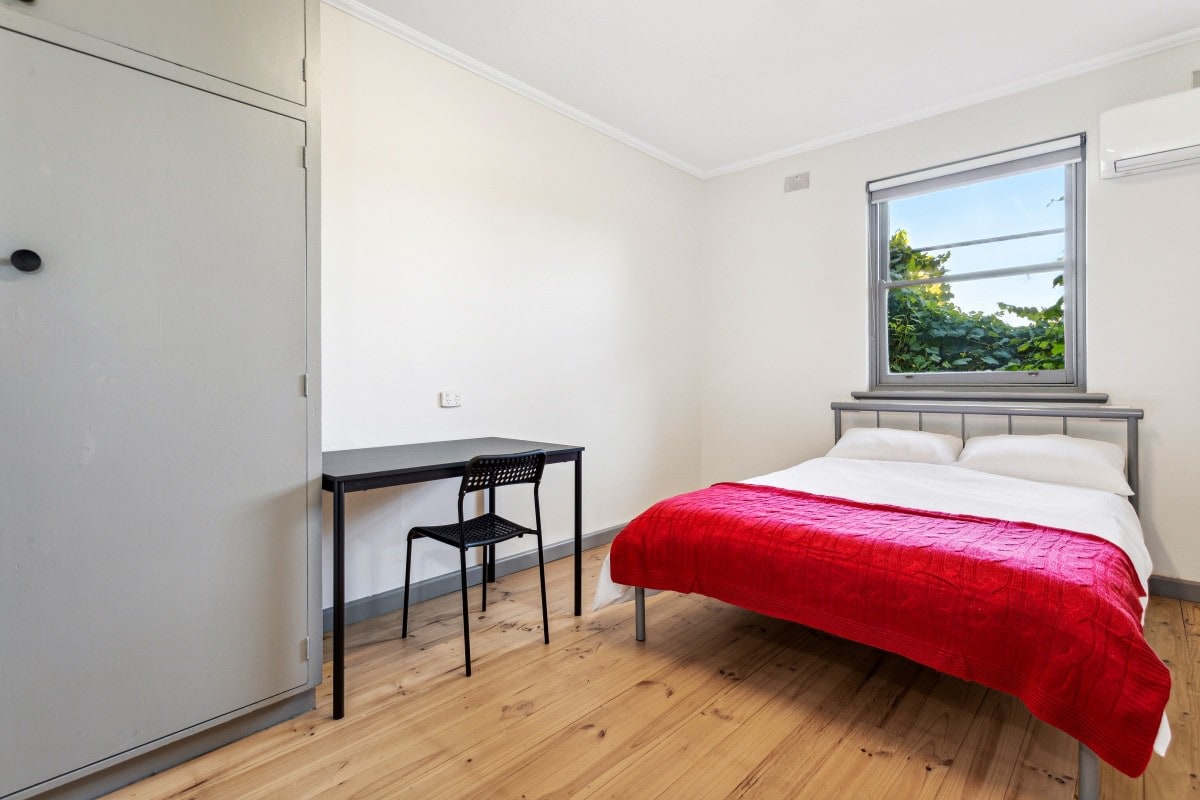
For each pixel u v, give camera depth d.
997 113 3.33
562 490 3.60
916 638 1.72
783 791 1.53
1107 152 2.87
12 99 1.36
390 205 2.73
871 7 2.58
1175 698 1.94
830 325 3.99
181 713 1.64
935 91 3.33
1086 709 1.39
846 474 3.04
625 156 3.95
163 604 1.60
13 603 1.38
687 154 4.23
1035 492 2.60
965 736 1.77
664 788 1.54
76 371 1.46
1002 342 3.43
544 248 3.44
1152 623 2.56
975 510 2.32
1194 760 1.62
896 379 3.78
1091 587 1.53
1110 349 3.01
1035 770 1.61
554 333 3.51
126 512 1.54
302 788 1.54
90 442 1.48
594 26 2.73
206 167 1.66
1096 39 2.82
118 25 1.50
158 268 1.58
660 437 4.28
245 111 1.74
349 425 2.61
